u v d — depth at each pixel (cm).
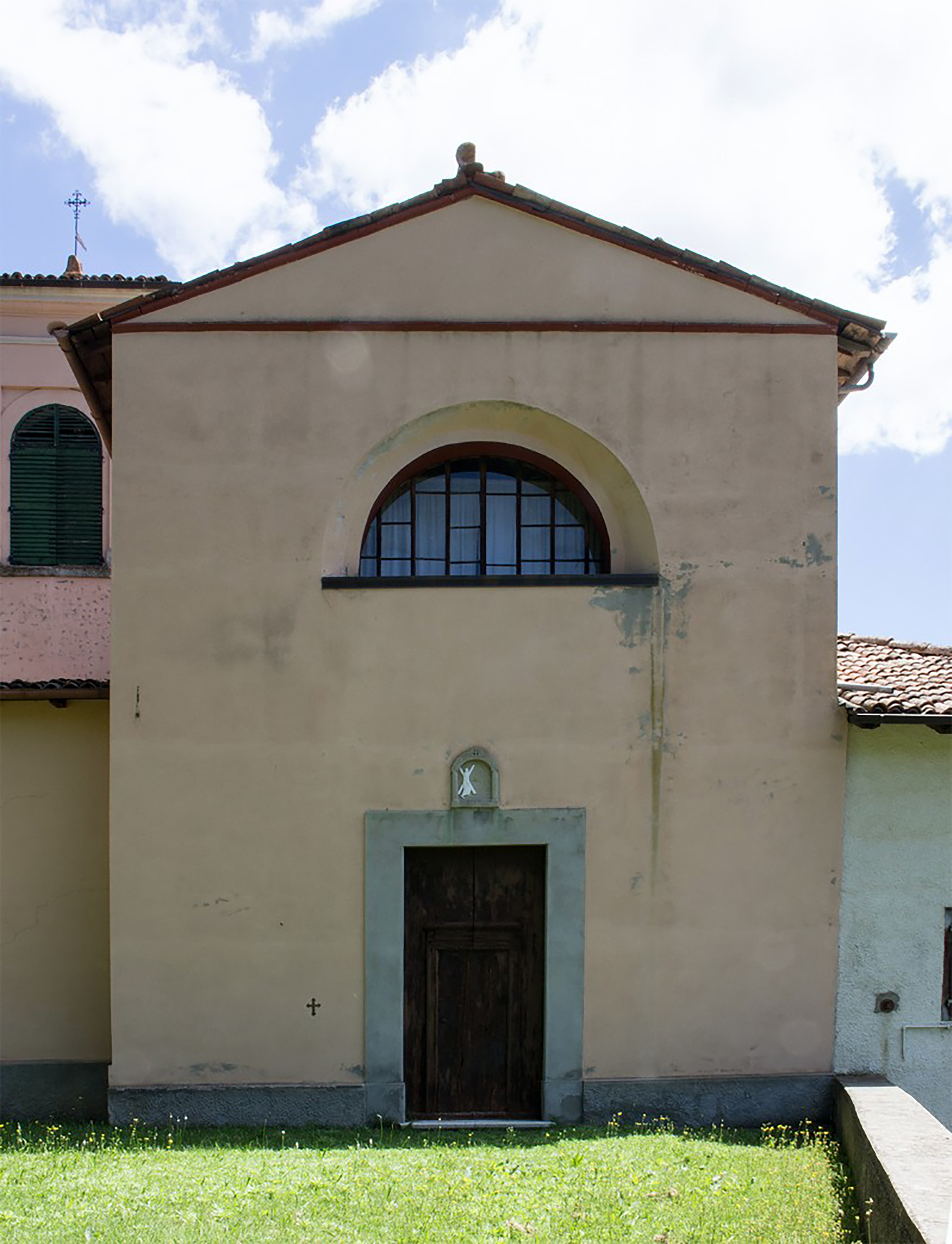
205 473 874
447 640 875
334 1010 862
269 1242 591
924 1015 891
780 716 888
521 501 935
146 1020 855
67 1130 856
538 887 891
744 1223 637
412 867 887
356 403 884
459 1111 880
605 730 878
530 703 876
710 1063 875
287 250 881
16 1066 936
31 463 1401
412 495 928
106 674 1382
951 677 955
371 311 887
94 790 956
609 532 922
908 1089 886
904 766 896
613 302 896
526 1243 601
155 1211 634
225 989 859
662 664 883
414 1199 660
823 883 887
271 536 874
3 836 952
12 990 942
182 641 867
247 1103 854
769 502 895
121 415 873
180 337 879
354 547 901
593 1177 707
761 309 903
